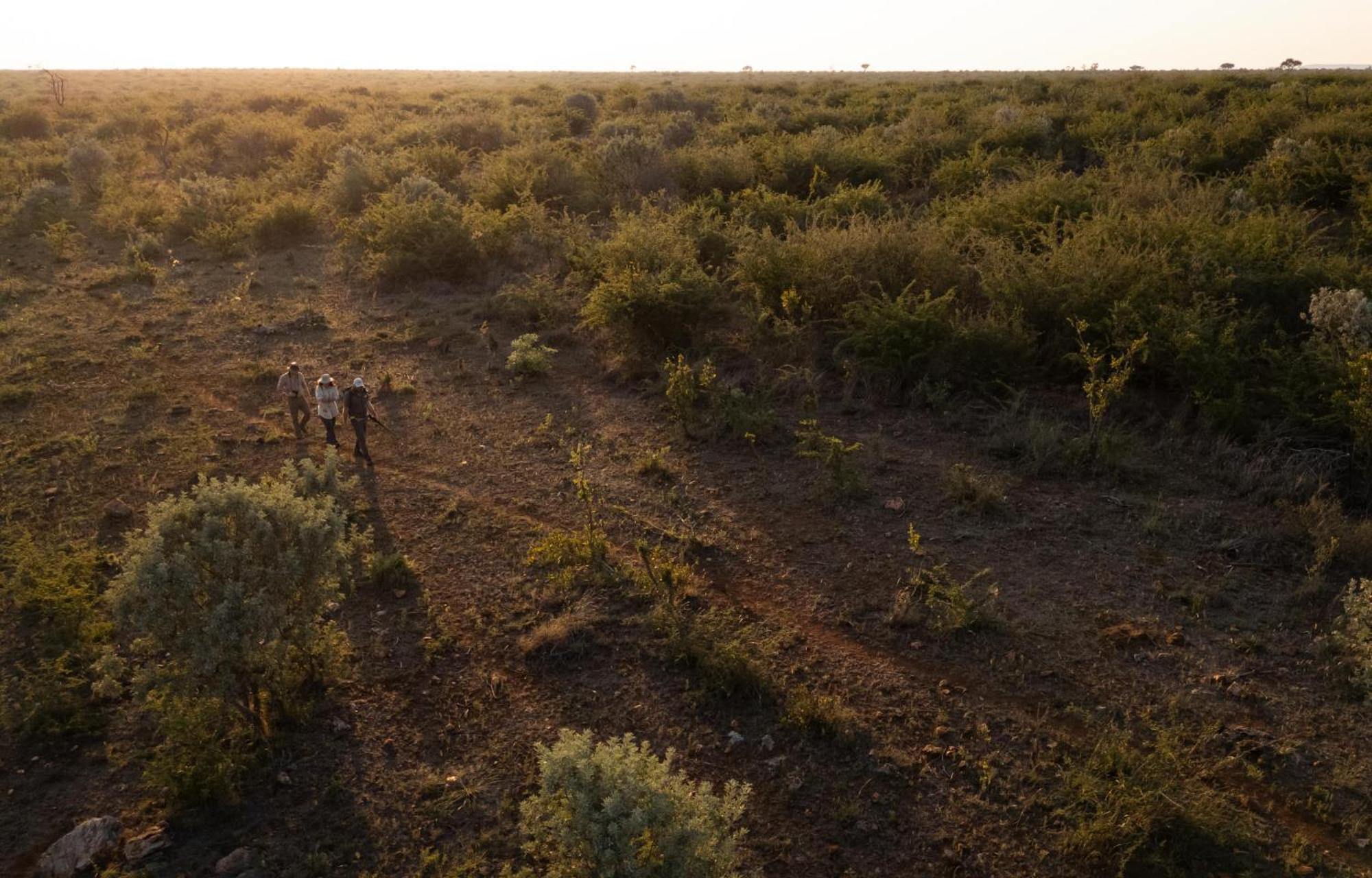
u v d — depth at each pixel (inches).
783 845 218.2
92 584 322.3
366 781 240.7
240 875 211.2
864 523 358.9
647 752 208.4
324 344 590.2
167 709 241.9
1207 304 452.4
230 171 1141.1
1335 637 273.1
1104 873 208.8
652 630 296.0
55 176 1087.6
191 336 600.1
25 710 264.5
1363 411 364.2
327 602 262.5
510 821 227.1
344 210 911.0
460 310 644.7
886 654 283.6
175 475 415.2
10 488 400.2
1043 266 518.6
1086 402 448.1
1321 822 221.1
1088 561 328.2
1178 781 229.6
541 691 272.8
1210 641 284.7
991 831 221.1
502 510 382.6
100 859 217.0
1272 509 356.5
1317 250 510.0
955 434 432.1
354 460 433.1
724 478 401.1
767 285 559.8
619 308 532.4
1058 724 253.6
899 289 541.0
